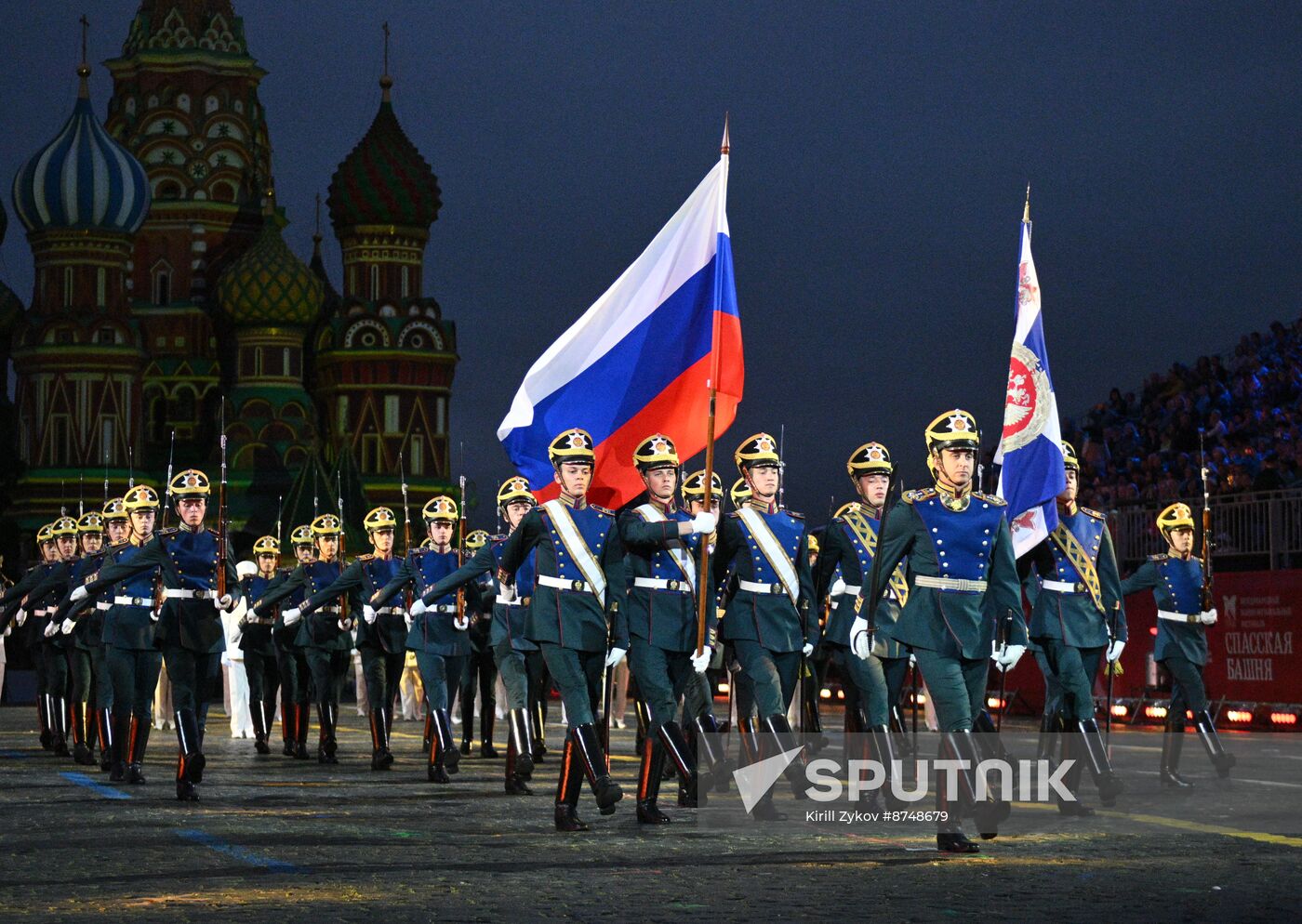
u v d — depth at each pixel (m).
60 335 87.88
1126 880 12.42
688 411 19.00
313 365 95.00
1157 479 42.69
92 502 87.06
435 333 93.50
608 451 19.36
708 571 16.47
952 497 14.56
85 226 88.31
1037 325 20.45
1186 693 20.30
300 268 93.00
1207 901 11.52
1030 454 19.61
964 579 14.37
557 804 15.75
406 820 16.80
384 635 24.50
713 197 18.73
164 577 19.30
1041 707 36.66
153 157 96.38
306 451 91.75
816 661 22.75
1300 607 31.09
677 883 12.37
